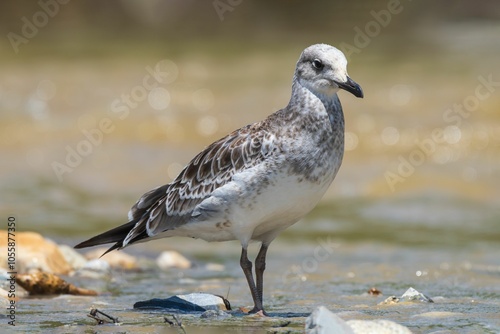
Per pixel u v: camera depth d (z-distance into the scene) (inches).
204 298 351.9
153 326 311.1
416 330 301.0
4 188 685.9
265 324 315.3
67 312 340.2
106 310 344.2
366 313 331.6
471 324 310.2
